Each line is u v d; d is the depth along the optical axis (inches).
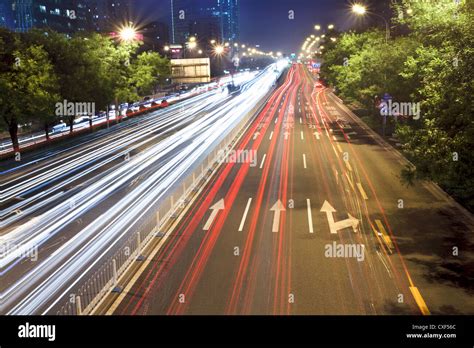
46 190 1200.2
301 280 636.1
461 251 717.3
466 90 634.8
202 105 3641.7
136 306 574.6
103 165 1496.1
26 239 837.8
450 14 791.1
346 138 1813.5
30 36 1859.0
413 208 932.0
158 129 2384.4
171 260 711.7
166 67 3523.6
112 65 2321.6
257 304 574.2
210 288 618.5
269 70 7844.5
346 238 784.3
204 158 1509.6
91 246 778.8
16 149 1763.0
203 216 921.5
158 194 1091.9
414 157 752.3
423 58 951.6
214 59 7263.8
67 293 610.9
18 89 1579.7
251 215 919.7
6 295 623.5
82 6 7790.4
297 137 1883.6
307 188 1111.0
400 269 661.9
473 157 654.5
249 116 2623.0
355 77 1978.3
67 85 1931.6
